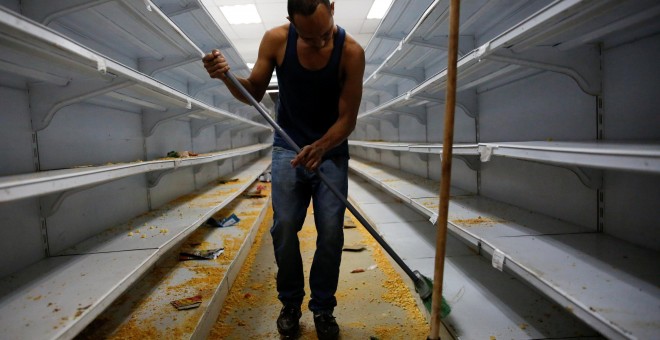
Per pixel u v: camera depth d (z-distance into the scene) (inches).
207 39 148.9
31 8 62.1
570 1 40.2
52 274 56.8
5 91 59.7
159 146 129.1
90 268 58.9
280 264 65.1
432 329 42.4
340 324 72.2
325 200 63.9
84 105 82.9
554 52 61.0
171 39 98.7
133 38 96.3
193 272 86.6
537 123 79.4
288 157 65.4
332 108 65.9
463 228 69.4
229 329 71.3
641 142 49.3
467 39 110.4
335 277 65.8
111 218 88.1
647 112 53.7
